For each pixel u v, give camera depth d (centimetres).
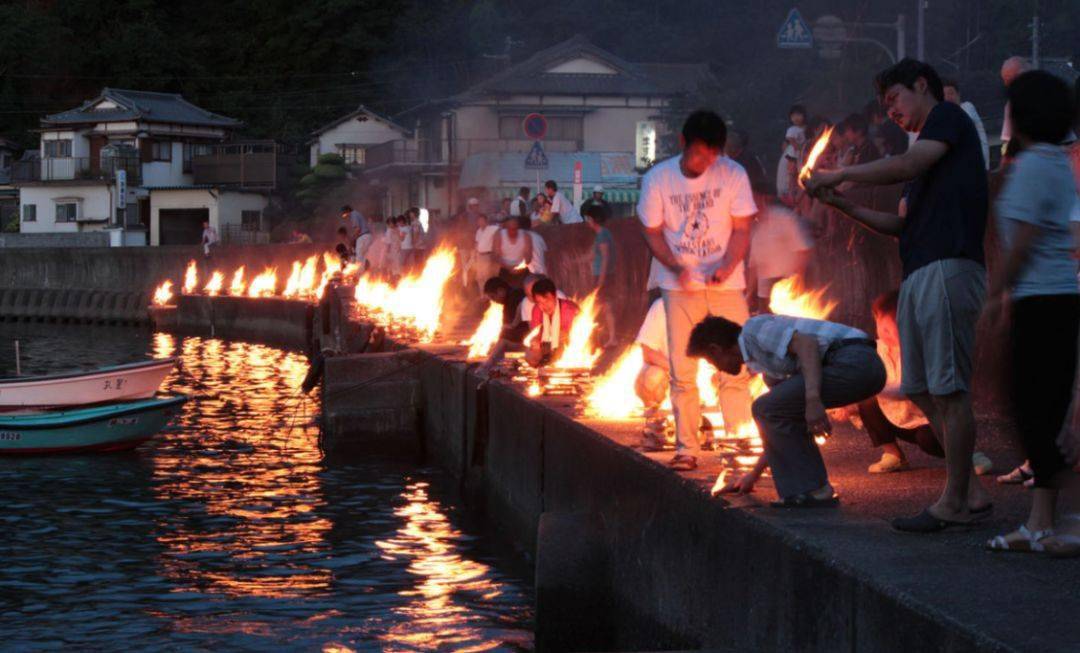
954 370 623
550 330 1488
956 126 619
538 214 3031
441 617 1091
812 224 1321
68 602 1144
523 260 2080
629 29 7462
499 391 1512
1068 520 610
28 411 2056
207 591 1181
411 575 1245
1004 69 918
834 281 1289
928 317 625
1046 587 528
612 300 1822
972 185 621
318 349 3788
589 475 1057
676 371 840
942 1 4922
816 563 599
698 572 769
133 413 2058
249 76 8619
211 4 9150
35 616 1098
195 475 1859
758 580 671
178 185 7450
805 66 4278
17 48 8519
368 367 2153
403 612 1106
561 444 1173
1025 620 479
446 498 1684
